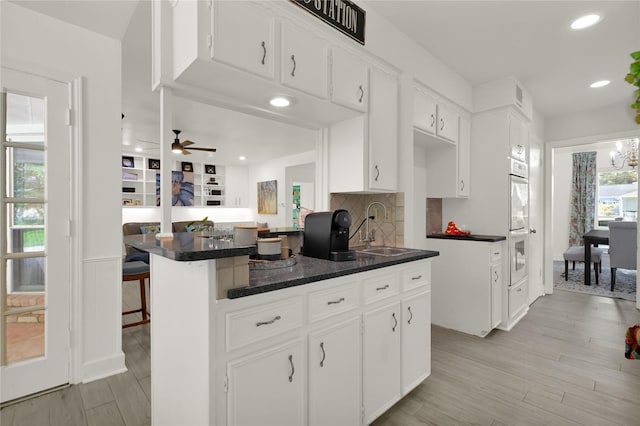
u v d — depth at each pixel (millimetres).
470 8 2170
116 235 2287
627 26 2350
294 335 1356
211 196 8406
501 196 3260
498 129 3279
